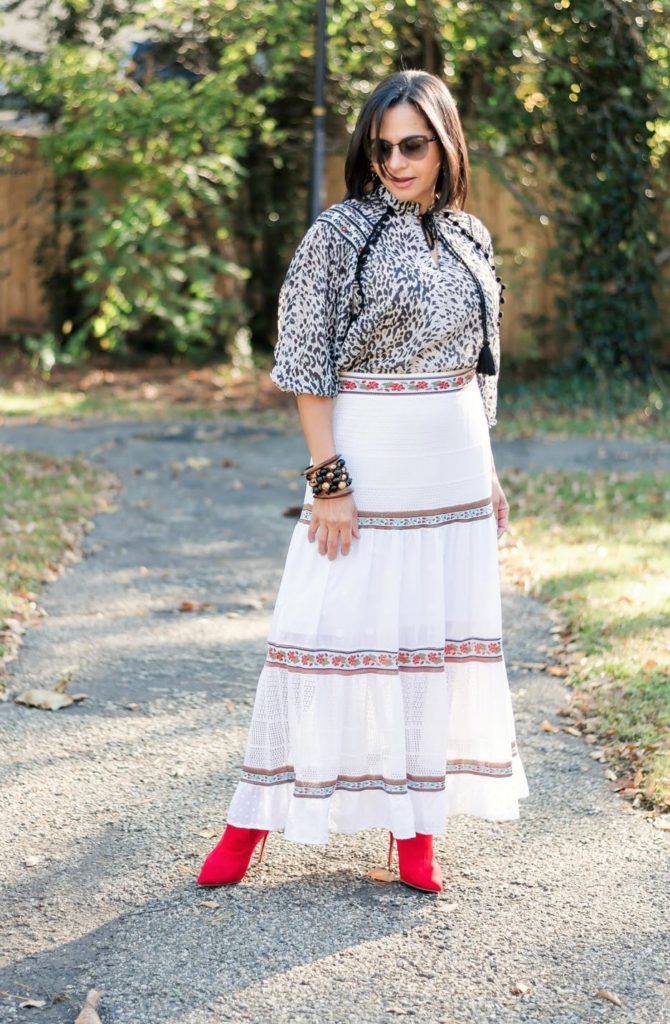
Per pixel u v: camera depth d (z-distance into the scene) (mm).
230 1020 2311
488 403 2855
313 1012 2336
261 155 12594
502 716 2758
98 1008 2352
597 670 4227
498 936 2609
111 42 11719
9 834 3076
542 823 3166
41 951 2555
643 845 3033
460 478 2664
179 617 4969
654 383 11148
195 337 12766
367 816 2711
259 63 11430
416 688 2662
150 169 11586
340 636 2623
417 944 2574
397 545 2629
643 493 7207
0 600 4945
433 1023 2301
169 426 9766
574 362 11336
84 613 4988
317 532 2627
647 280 11180
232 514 6875
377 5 9703
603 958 2525
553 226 11508
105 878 2859
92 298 11727
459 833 3113
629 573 5484
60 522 6398
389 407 2594
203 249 11930
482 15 9719
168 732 3766
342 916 2686
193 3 10133
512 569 5629
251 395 11258
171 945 2572
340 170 12914
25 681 4180
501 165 11250
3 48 11789
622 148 10609
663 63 9906
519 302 11977
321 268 2537
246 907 2723
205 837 3068
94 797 3297
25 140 12984
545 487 7359
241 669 4363
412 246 2566
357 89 10875
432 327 2547
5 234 13305
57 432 9367
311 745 2637
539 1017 2320
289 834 2654
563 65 10180
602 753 3586
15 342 13289
